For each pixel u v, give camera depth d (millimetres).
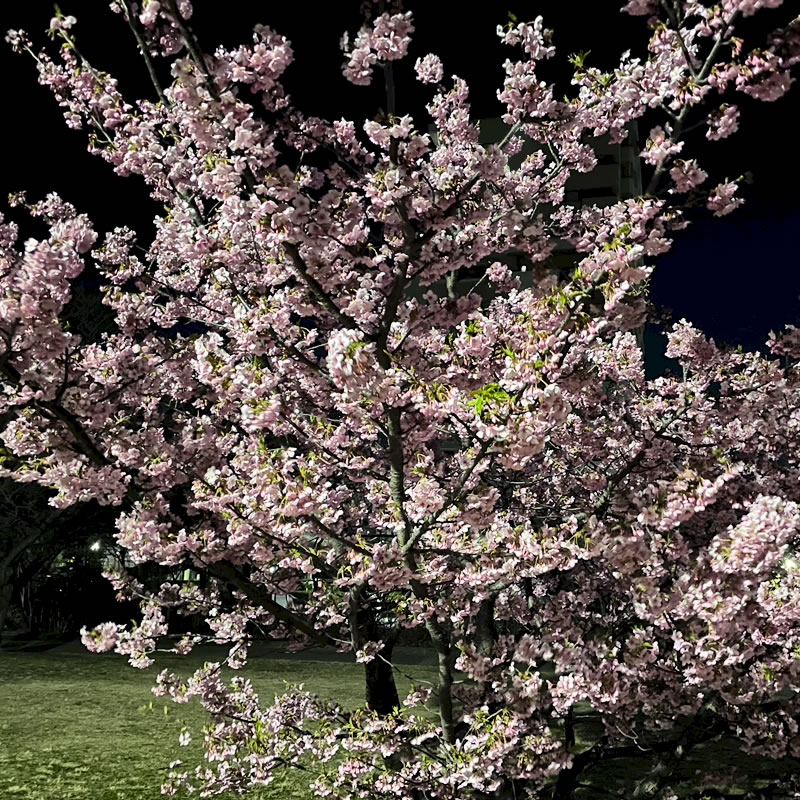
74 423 4988
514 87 4996
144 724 13812
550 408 4012
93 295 19031
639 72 4355
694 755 11211
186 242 5883
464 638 6094
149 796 10383
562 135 5801
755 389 6969
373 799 6250
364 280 5082
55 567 26719
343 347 3721
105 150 5738
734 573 4473
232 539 5090
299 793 10102
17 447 5676
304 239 4352
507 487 8531
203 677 6934
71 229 4152
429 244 4938
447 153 5926
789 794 7141
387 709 8312
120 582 7418
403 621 6941
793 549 5691
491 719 5715
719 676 5516
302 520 5172
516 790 6742
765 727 6566
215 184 4309
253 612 7238
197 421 7082
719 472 4633
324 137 5527
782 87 3768
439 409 4469
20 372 4750
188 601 7512
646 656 5730
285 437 6309
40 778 11086
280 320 5516
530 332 4133
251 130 4094
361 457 5801
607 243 4004
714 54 3811
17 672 18062
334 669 18859
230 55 4172
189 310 7555
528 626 8281
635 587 5016
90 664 19188
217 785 6668
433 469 6543
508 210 5008
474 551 5078
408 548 4996
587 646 5879
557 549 4809
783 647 6066
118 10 4492
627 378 8234
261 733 6449
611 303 4012
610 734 7070
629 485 6980
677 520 4488
